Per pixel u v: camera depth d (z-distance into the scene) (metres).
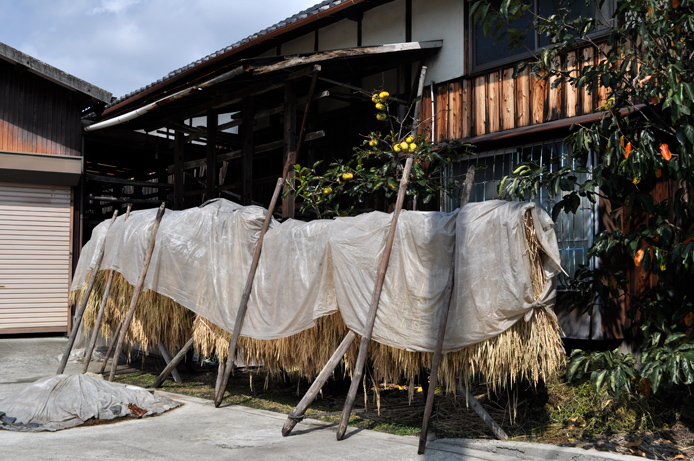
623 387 4.48
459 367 4.64
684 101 4.43
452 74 8.13
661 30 4.55
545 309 4.38
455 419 5.31
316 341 5.50
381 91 7.64
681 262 4.69
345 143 9.47
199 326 6.38
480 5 5.66
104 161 13.60
